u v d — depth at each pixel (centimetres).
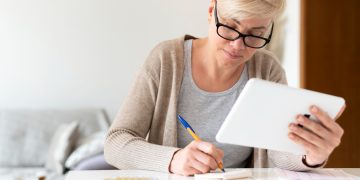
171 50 138
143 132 136
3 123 397
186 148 112
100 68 432
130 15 434
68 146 354
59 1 427
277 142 109
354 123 304
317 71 301
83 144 363
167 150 118
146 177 107
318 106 104
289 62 332
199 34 439
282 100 100
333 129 106
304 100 102
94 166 314
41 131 398
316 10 301
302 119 104
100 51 432
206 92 136
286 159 122
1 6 422
